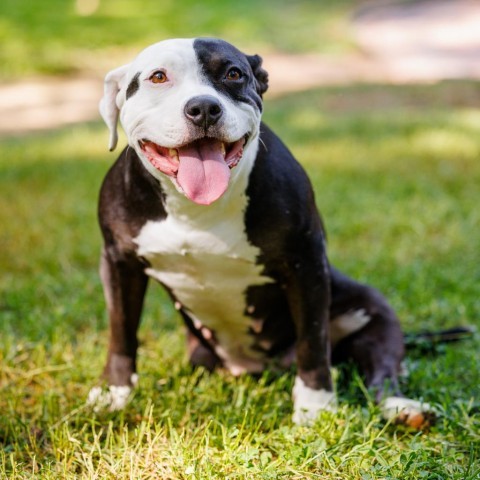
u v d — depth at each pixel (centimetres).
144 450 201
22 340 246
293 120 545
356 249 306
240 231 207
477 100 631
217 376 233
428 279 278
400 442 205
